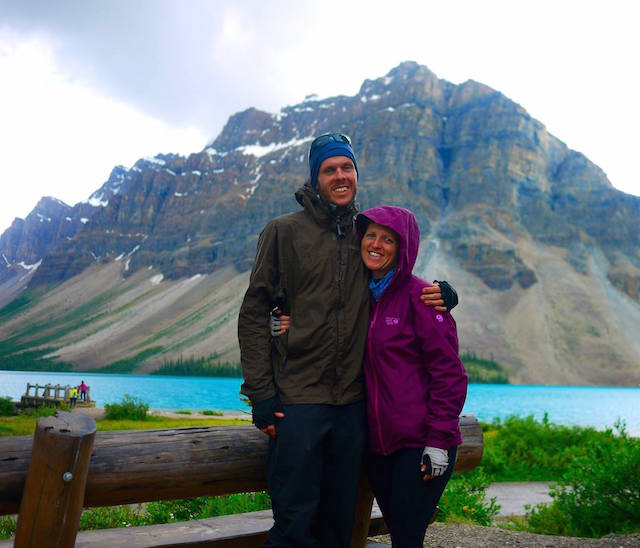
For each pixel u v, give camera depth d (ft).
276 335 8.52
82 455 6.85
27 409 111.96
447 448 8.20
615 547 15.28
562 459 42.16
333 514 8.50
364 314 8.64
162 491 8.25
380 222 8.42
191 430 8.68
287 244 8.52
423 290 8.61
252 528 10.55
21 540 6.74
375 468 8.89
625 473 20.08
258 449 9.02
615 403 432.66
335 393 8.37
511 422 49.70
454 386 8.30
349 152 8.89
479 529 17.52
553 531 20.61
